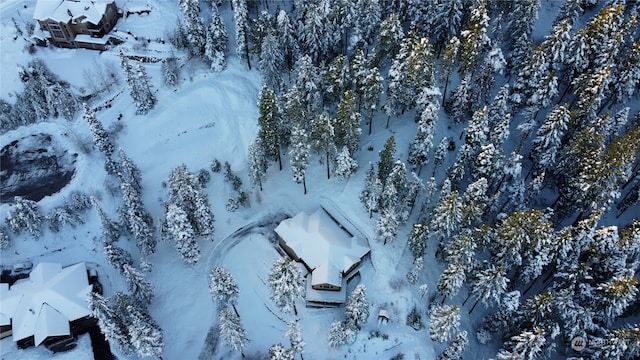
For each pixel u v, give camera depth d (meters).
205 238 67.62
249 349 59.03
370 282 62.12
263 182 72.94
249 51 81.06
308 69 68.56
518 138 72.62
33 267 64.44
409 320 57.78
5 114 74.69
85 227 67.62
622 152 53.81
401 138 71.38
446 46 70.69
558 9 86.44
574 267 52.03
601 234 52.22
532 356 47.25
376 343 56.59
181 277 65.12
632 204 64.75
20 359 56.22
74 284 60.44
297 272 54.03
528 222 52.53
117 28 84.19
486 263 56.03
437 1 73.88
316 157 74.31
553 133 60.28
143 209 65.50
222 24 78.06
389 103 69.25
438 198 65.44
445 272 54.38
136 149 74.62
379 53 73.88
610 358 46.91
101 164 72.38
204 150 75.94
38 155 73.19
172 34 83.12
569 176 60.44
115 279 64.12
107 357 58.00
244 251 67.88
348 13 73.88
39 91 75.00
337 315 60.41
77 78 79.44
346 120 63.94
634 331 46.19
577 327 50.31
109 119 76.19
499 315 54.44
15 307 57.97
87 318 59.56
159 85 79.00
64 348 57.72
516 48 74.38
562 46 66.06
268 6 89.31
